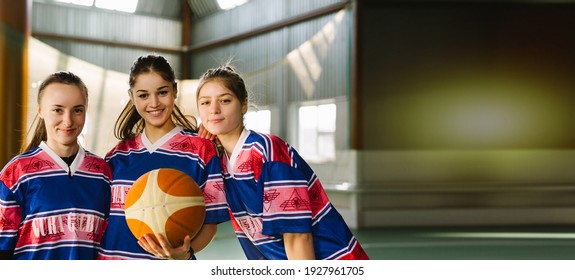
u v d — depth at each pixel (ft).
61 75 4.74
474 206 21.80
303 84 24.97
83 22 33.47
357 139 21.22
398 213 21.09
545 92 22.40
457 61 21.94
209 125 4.69
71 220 4.75
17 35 14.03
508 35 22.20
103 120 25.25
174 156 5.14
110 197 5.09
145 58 5.00
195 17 35.45
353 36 21.47
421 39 21.77
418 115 21.68
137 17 34.86
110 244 5.03
